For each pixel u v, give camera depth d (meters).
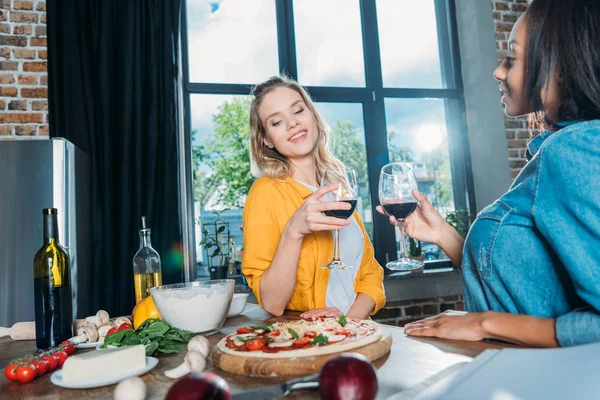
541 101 0.72
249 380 0.62
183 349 0.82
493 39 3.55
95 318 1.09
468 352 0.68
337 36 3.62
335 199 1.07
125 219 2.73
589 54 0.65
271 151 1.51
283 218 1.31
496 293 0.81
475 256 0.83
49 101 2.71
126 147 2.77
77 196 2.43
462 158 3.74
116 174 2.80
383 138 3.57
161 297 0.88
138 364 0.68
